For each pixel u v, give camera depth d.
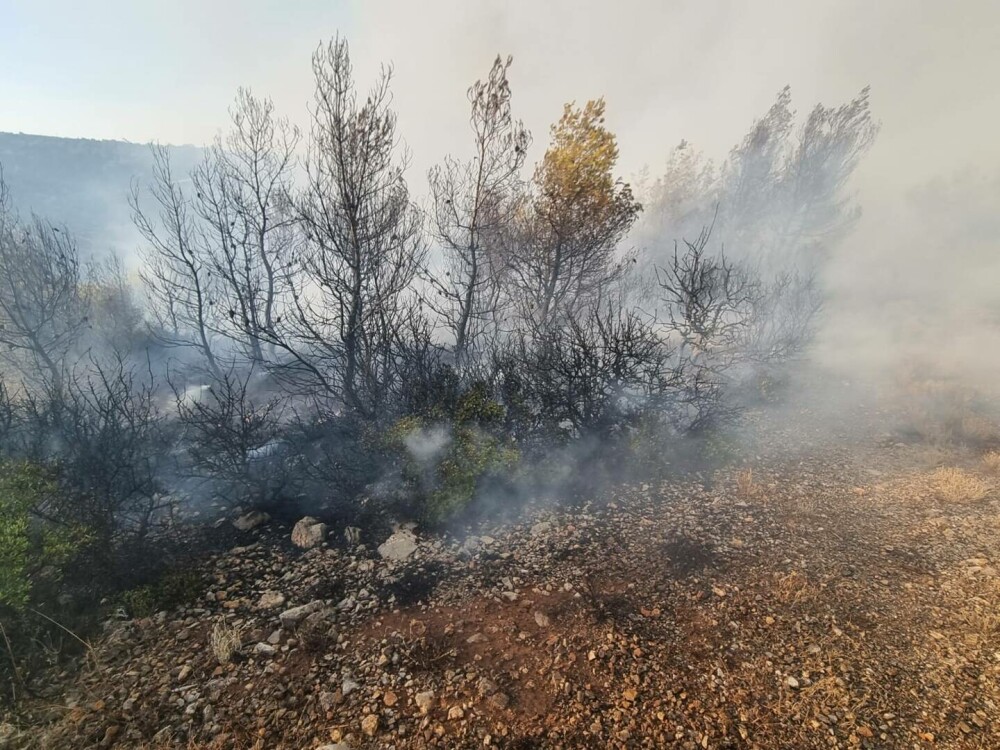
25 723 3.00
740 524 5.07
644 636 3.63
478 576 4.47
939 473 5.74
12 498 3.75
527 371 6.54
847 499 5.44
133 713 3.09
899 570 4.21
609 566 4.52
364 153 6.48
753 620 3.73
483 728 2.94
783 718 2.92
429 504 5.24
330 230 6.60
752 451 6.74
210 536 5.28
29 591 3.60
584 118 7.60
